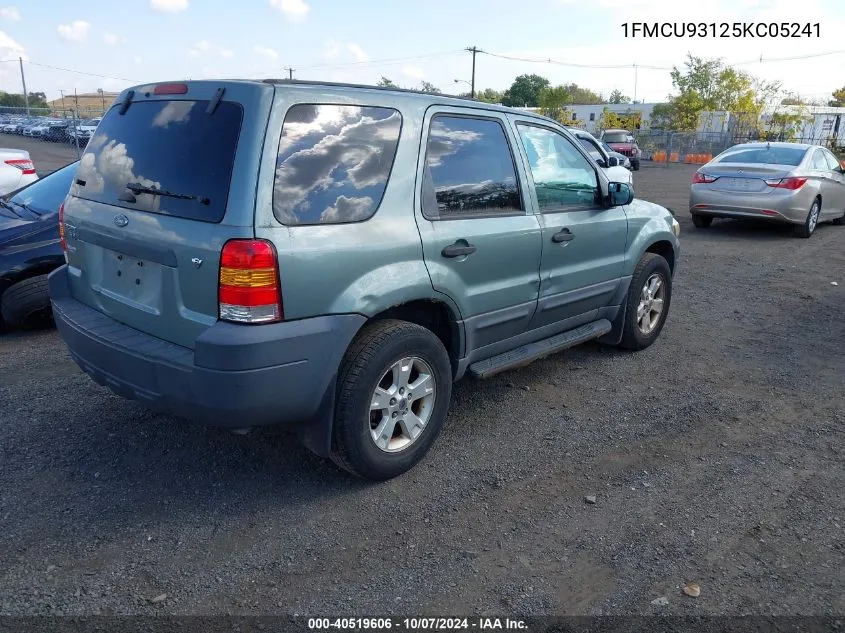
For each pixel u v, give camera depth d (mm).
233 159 3100
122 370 3402
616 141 33688
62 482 3662
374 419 3674
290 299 3125
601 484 3803
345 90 3479
